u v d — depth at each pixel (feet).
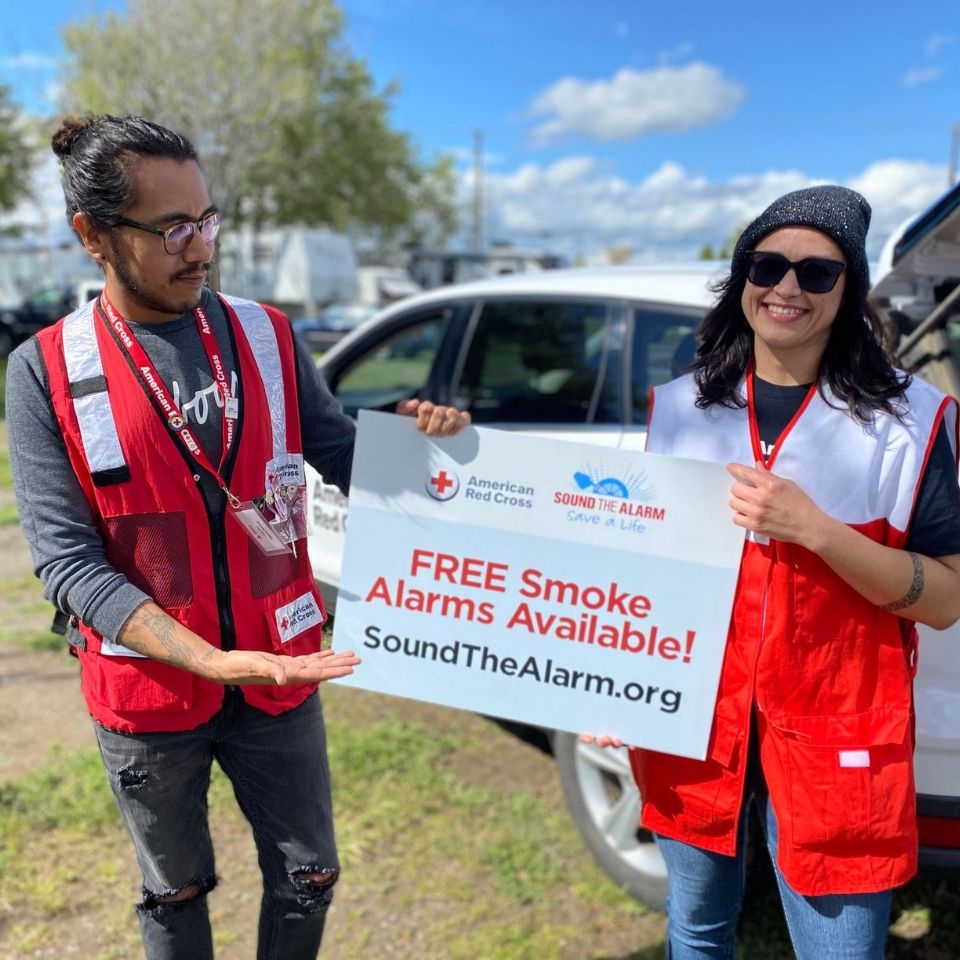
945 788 6.43
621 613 5.63
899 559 4.88
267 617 5.50
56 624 5.70
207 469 5.20
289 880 5.96
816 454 5.16
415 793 10.25
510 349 11.10
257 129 60.13
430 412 5.67
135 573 5.21
